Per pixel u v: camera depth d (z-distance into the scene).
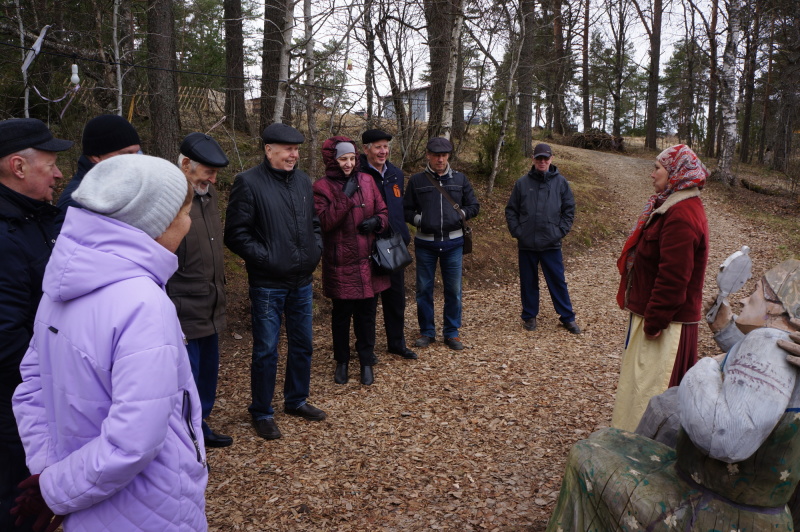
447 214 5.31
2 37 9.09
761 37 24.34
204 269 3.33
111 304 1.46
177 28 13.80
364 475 3.29
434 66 11.87
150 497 1.51
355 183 4.36
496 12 10.99
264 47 10.62
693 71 32.97
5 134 2.23
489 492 3.08
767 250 10.92
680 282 2.84
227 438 3.64
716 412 1.62
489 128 12.52
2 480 2.10
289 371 4.02
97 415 1.48
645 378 3.07
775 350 1.64
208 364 3.53
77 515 1.50
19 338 2.11
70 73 8.90
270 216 3.59
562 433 3.77
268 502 3.01
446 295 5.50
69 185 2.68
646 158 26.84
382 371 4.91
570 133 35.47
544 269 6.07
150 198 1.53
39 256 2.27
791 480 1.68
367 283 4.44
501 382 4.66
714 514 1.73
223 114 11.36
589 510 1.96
